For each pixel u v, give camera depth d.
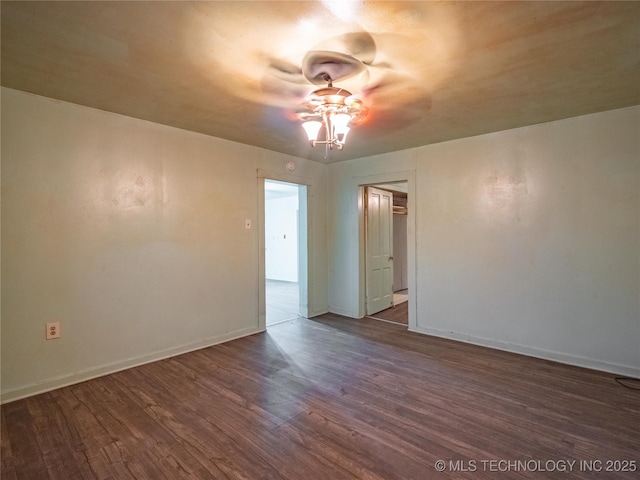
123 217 3.07
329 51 1.97
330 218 5.16
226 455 1.89
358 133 3.58
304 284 4.95
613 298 2.96
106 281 2.98
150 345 3.25
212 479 1.71
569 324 3.18
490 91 2.54
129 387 2.71
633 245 2.87
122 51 1.97
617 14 1.66
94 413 2.32
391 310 5.42
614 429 2.11
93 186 2.90
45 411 2.35
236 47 1.93
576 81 2.39
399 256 7.55
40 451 1.93
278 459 1.85
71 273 2.79
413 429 2.12
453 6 1.58
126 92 2.54
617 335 2.95
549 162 3.25
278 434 2.08
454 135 3.67
